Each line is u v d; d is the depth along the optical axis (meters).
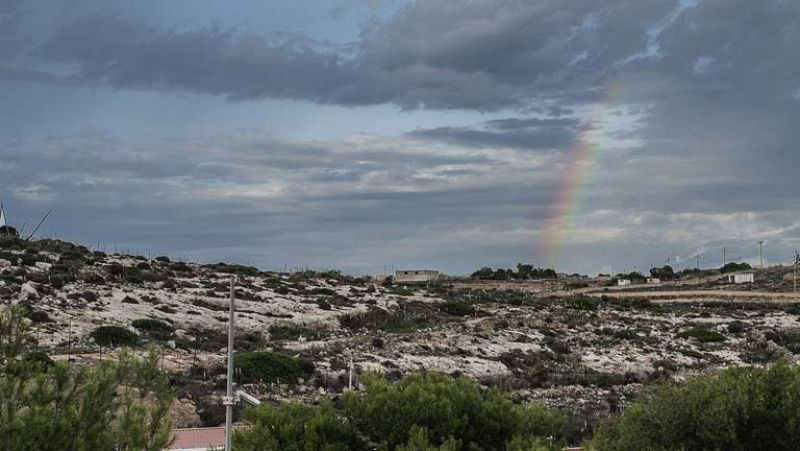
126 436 17.67
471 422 24.52
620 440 23.81
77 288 76.69
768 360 80.69
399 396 24.50
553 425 25.84
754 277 170.88
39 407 17.02
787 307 121.62
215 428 37.56
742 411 22.94
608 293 150.88
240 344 66.31
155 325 66.69
